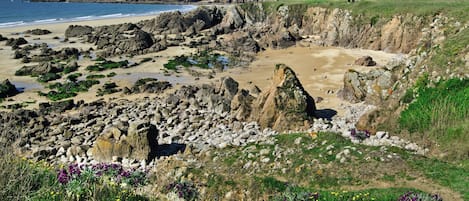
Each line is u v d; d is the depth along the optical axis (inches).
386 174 965.8
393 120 1502.2
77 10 6820.9
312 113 1793.8
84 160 1448.1
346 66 2854.3
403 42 3176.7
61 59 3186.5
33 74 2746.1
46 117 1934.1
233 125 1754.4
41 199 521.0
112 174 814.5
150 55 3344.0
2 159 516.1
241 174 1087.6
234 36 4097.0
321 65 2915.8
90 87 2468.0
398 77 1936.5
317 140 1216.8
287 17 4402.1
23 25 4990.2
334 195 836.6
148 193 744.3
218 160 1246.3
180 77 2679.6
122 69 2888.8
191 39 4121.6
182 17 4756.4
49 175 615.2
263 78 2620.6
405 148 1295.5
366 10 3550.7
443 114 1373.0
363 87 2028.8
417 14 3107.8
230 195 928.3
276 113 1721.2
